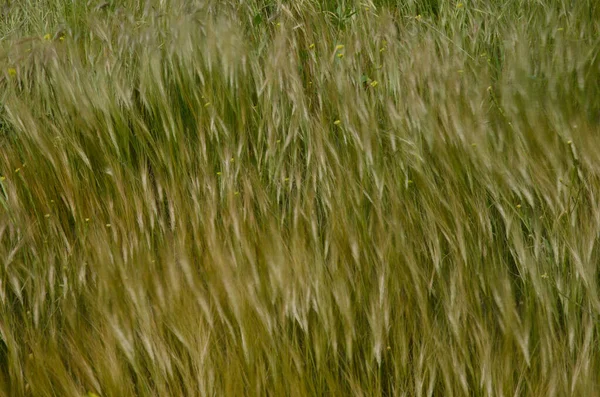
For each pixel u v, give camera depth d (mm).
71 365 2094
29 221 2443
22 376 2043
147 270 2115
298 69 3039
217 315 2096
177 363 2023
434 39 3000
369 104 2607
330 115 2670
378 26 3078
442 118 2361
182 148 2570
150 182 2531
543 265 2109
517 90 2430
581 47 2598
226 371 1938
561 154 2252
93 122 2658
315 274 2043
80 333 2094
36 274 2236
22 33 3543
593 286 1981
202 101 2752
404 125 2463
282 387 1941
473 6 3244
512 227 2145
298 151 2623
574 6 2988
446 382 1921
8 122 2867
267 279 2076
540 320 1960
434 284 2170
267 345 1978
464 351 1953
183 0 3328
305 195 2318
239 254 2137
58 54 2975
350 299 2082
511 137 2365
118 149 2607
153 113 2781
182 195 2445
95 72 2990
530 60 2672
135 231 2350
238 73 2793
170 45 2930
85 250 2277
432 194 2229
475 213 2209
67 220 2518
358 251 2121
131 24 3207
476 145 2242
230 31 2852
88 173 2635
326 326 1994
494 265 2080
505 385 1914
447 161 2281
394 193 2230
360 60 2951
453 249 2148
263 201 2340
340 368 2012
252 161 2668
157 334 2041
